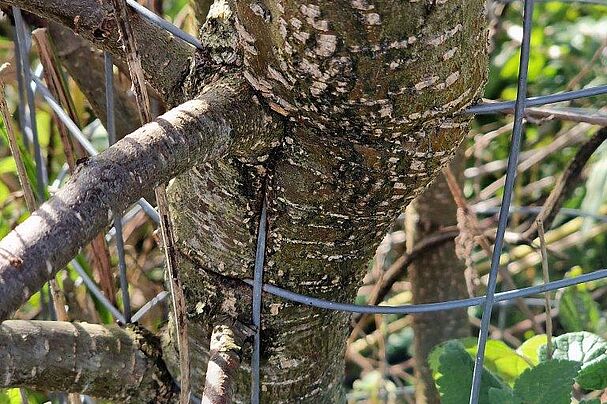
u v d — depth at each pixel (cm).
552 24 288
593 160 254
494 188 241
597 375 137
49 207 108
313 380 130
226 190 123
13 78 168
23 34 142
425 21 113
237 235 124
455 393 134
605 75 262
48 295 153
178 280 123
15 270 105
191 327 128
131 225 178
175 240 127
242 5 116
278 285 125
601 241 259
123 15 119
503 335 213
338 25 113
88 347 128
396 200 123
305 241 124
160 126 113
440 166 121
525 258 237
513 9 284
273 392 129
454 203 168
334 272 126
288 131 120
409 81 115
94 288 140
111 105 134
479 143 221
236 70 120
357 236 125
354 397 223
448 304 125
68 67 152
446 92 117
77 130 139
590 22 284
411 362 233
